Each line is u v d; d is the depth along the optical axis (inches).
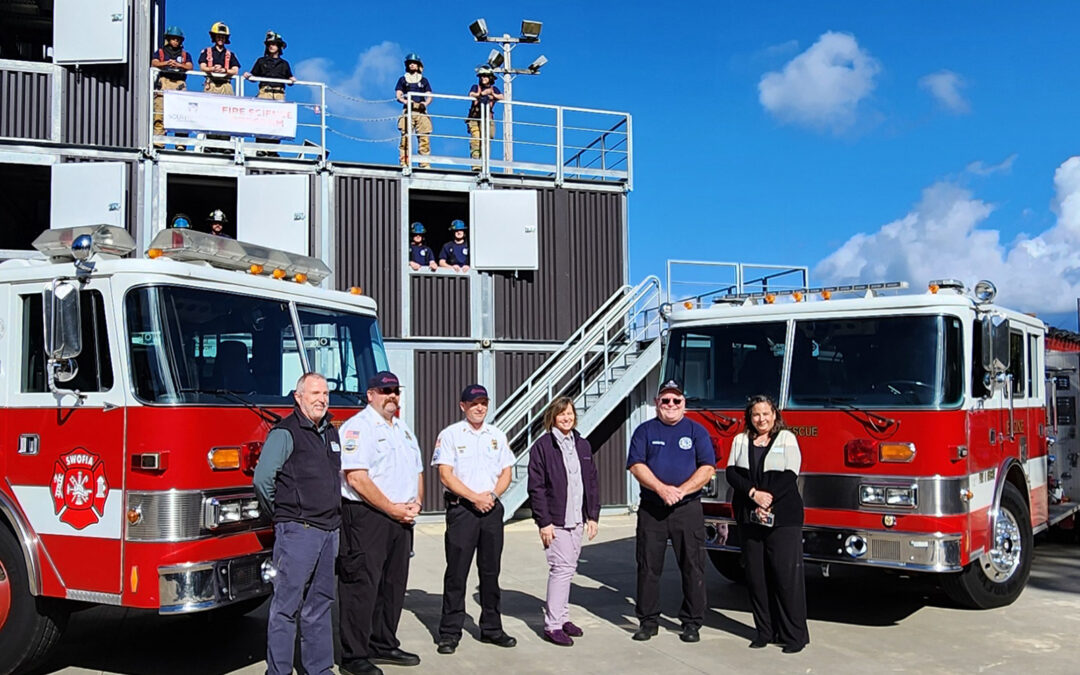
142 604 203.5
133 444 207.9
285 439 207.8
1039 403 360.8
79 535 214.1
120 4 509.0
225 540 215.9
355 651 231.5
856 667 237.5
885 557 261.3
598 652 254.7
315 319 265.3
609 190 597.6
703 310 313.9
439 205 622.5
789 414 284.2
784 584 251.0
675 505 262.4
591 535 269.3
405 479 236.5
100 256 222.8
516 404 565.3
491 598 259.9
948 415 261.4
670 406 261.7
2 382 229.0
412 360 551.2
